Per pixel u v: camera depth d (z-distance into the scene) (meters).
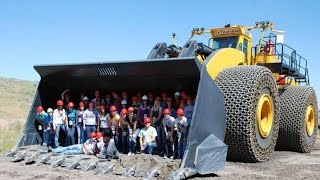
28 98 45.53
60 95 10.13
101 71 8.76
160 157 7.98
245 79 8.24
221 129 7.83
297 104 10.82
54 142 9.44
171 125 8.06
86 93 10.09
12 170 7.11
